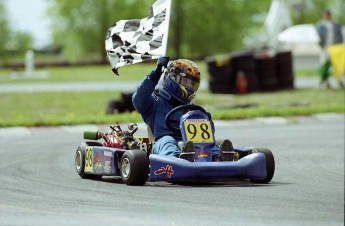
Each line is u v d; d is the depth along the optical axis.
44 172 40.25
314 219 27.33
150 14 38.72
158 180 34.44
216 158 35.38
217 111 71.06
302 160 47.28
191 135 35.19
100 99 94.50
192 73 36.66
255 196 32.09
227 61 97.94
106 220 26.58
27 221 26.36
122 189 33.72
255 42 120.31
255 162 35.03
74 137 56.81
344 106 74.25
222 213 28.16
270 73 98.94
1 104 90.31
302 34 130.25
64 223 26.03
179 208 29.09
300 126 64.31
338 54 96.56
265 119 68.75
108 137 38.12
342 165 45.38
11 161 44.50
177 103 36.91
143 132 59.62
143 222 26.25
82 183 36.00
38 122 63.62
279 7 119.75
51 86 121.88
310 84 109.19
